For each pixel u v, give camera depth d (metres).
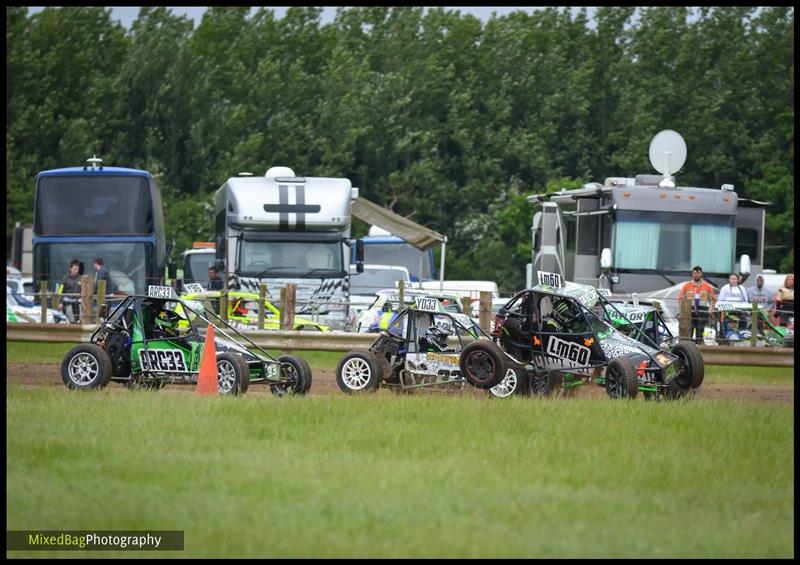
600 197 117.00
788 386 90.62
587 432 53.25
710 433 54.09
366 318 105.69
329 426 54.25
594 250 117.25
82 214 138.50
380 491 40.81
